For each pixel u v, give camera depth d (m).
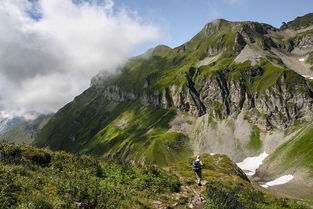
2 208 12.34
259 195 25.41
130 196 18.34
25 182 16.05
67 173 21.16
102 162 26.33
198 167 24.73
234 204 19.44
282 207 23.64
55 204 13.97
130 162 28.31
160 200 19.39
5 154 21.52
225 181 30.69
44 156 23.34
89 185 18.23
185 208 18.64
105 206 15.59
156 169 25.97
